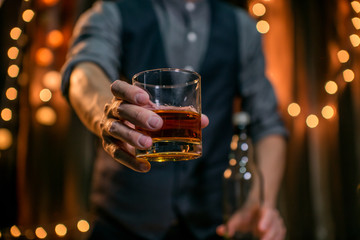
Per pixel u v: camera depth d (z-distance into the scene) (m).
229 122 0.95
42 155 1.68
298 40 1.85
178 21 0.95
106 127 0.47
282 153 0.94
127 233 0.84
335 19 1.79
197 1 0.97
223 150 0.92
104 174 0.87
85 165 1.72
